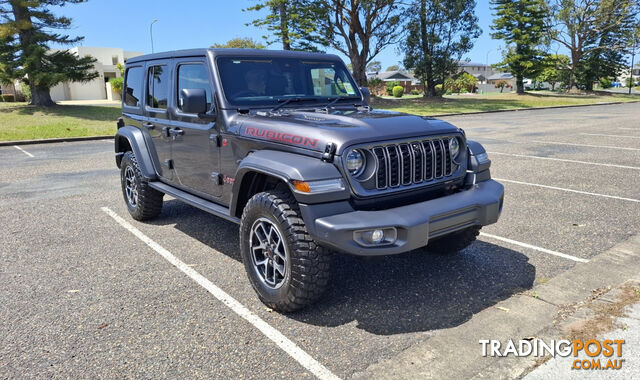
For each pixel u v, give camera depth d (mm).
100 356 3041
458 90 70312
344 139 3279
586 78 58062
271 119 3889
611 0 51844
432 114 26391
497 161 10078
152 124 5449
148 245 5137
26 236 5484
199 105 3980
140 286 4090
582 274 4152
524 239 5117
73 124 19625
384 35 33625
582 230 5371
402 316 3508
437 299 3766
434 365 2881
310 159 3357
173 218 6156
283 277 3490
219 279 4227
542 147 12125
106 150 13094
